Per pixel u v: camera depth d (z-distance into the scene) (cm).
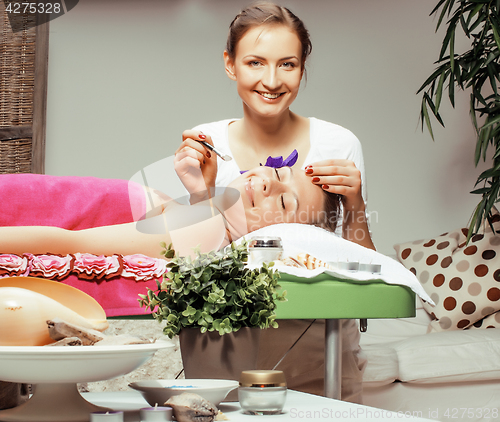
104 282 86
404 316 100
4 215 87
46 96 316
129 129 329
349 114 321
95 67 330
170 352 182
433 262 258
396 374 209
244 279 66
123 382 174
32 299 52
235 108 331
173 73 331
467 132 316
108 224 93
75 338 50
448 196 316
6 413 54
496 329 225
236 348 65
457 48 321
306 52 156
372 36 324
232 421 52
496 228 256
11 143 313
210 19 333
